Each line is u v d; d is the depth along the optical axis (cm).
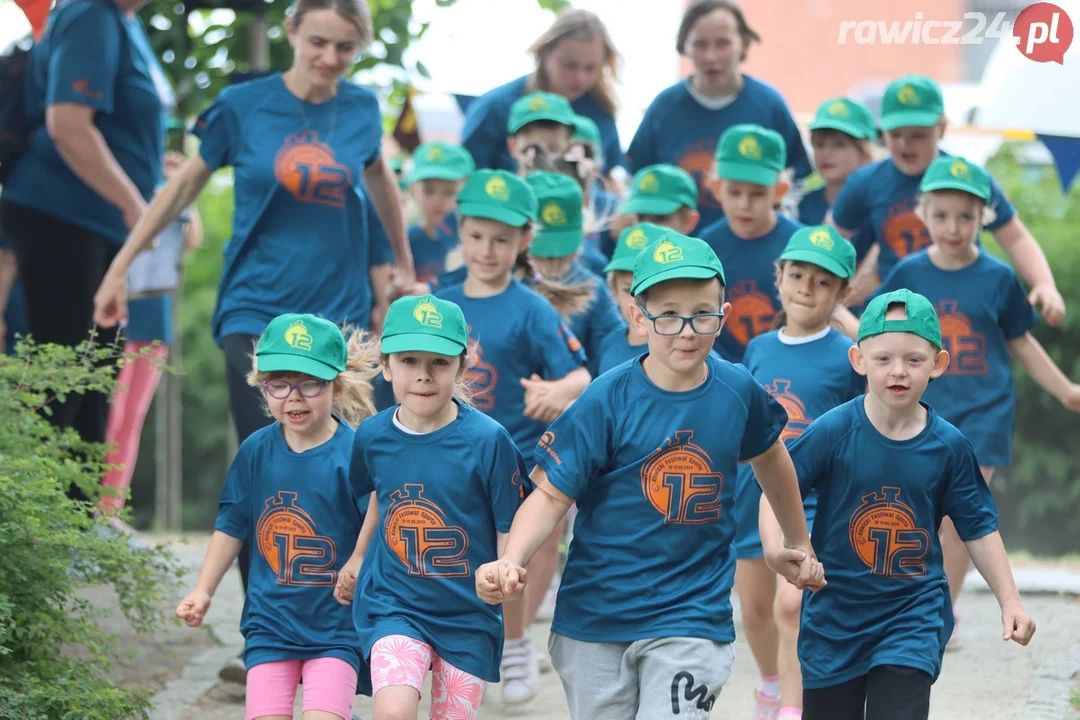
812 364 1711
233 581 2534
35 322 2253
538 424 1875
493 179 1878
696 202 2475
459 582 1373
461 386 1489
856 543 1376
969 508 1377
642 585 1262
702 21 2470
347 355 1546
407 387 1373
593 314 2048
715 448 1269
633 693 1278
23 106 2212
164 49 3191
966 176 2019
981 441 2033
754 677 1961
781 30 3312
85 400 2236
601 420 1276
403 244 2145
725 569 1291
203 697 1803
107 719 1488
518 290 1886
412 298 1394
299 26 1888
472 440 1378
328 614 1441
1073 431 4425
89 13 2169
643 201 2264
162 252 2570
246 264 1920
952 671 1948
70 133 2150
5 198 2241
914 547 1367
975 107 3038
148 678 1881
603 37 2611
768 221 2105
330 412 1485
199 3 3088
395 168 3303
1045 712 1741
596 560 1280
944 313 2047
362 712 1830
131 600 1670
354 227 1948
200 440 5503
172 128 3133
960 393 2041
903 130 2281
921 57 3191
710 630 1253
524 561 1260
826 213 2652
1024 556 3203
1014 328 2066
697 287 1242
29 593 1526
